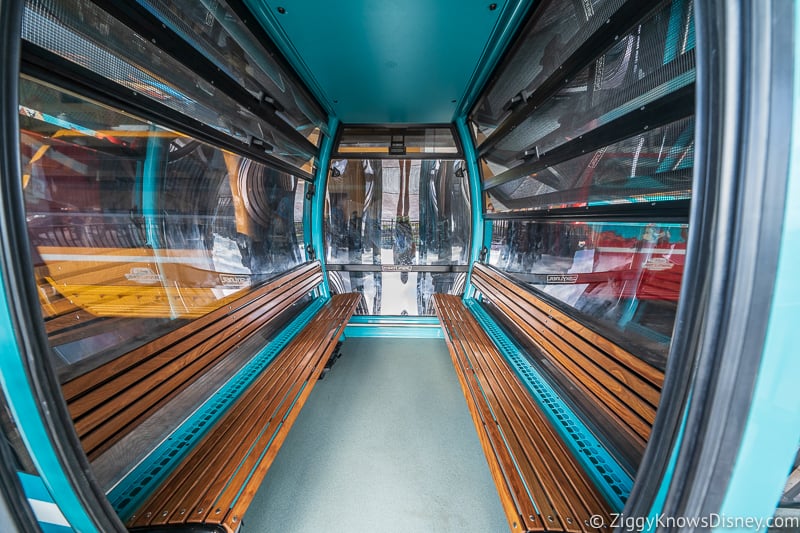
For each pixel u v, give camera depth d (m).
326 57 2.11
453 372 2.99
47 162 1.13
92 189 1.29
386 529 1.51
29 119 1.06
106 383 1.15
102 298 1.31
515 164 2.39
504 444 1.34
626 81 1.21
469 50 2.02
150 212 1.58
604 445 1.29
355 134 3.54
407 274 3.90
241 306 2.09
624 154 1.33
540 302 2.06
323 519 1.55
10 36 0.57
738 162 0.46
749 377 0.51
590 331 1.54
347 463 1.89
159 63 1.24
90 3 0.95
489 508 1.62
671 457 0.62
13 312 0.62
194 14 1.33
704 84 0.50
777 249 0.47
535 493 1.11
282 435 1.45
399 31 1.82
